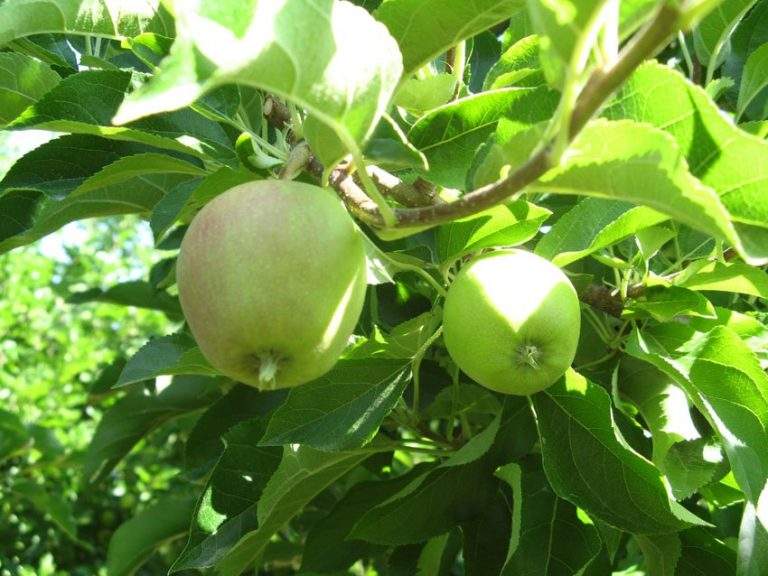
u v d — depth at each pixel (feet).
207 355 0.73
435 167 0.88
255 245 0.66
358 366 0.94
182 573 1.34
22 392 3.23
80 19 0.88
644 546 1.06
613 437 0.91
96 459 1.77
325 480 1.14
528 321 0.81
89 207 1.13
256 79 0.56
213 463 1.33
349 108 0.60
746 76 1.12
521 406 1.07
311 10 0.56
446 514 1.08
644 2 0.59
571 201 1.23
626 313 1.01
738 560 0.97
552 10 0.52
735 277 0.98
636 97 0.68
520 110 0.77
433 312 0.96
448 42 0.81
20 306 3.63
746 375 0.91
